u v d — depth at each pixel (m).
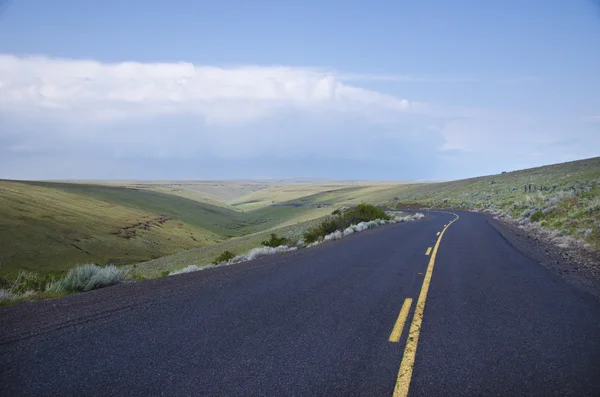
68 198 120.56
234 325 5.79
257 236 67.88
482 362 4.42
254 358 4.50
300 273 10.37
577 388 3.81
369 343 5.02
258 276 10.02
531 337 5.26
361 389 3.75
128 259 76.75
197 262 50.97
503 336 5.30
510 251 14.32
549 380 3.98
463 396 3.64
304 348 4.83
